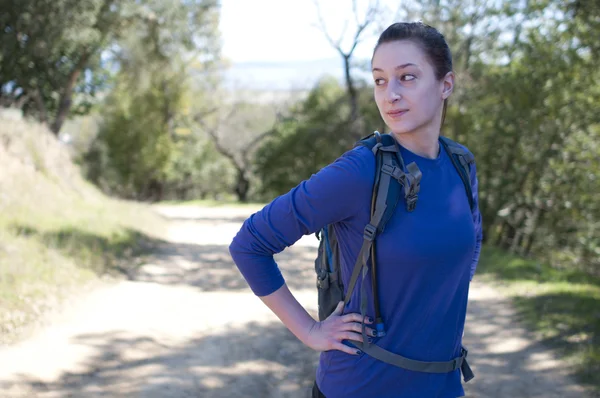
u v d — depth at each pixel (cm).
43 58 2075
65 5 1919
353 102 2634
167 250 1116
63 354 504
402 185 161
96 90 2769
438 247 160
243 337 591
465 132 1911
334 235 174
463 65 1806
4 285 626
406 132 166
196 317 657
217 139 4062
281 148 3862
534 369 525
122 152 3800
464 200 171
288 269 963
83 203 1277
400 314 165
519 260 1088
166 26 2620
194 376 482
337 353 173
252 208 2592
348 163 161
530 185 1953
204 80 3853
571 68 1484
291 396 451
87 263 816
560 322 664
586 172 1628
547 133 1650
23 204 1025
